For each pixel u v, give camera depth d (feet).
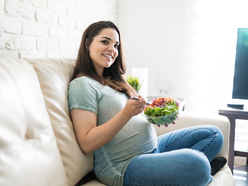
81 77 3.71
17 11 4.30
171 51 9.01
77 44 6.65
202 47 8.68
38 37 4.96
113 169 3.43
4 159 2.07
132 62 9.55
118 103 3.72
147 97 8.01
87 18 7.13
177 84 9.08
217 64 8.63
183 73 8.98
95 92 3.63
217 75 8.68
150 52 9.27
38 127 2.64
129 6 9.34
